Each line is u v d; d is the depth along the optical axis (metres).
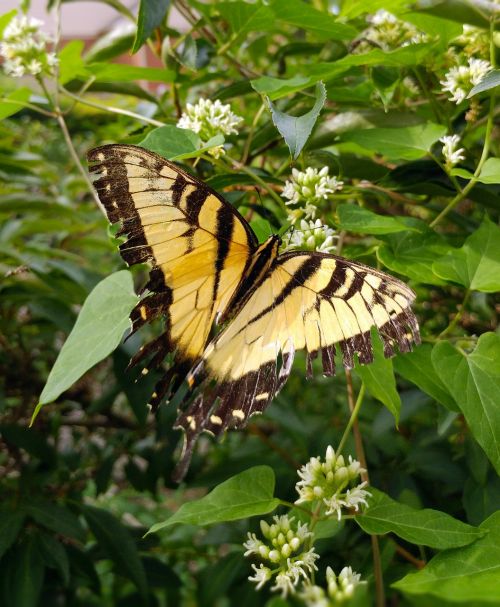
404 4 0.17
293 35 0.26
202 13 0.20
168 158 0.15
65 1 0.23
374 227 0.15
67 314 0.22
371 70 0.19
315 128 0.19
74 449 0.26
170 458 0.24
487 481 0.18
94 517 0.21
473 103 0.18
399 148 0.17
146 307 0.14
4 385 0.25
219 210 0.14
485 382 0.14
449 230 0.23
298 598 0.08
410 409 0.21
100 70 0.20
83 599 0.21
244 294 0.15
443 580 0.11
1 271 0.24
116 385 0.24
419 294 0.23
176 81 0.21
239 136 0.23
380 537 0.16
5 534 0.19
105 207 0.13
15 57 0.20
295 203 0.17
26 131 0.36
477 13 0.17
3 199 0.24
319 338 0.14
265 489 0.13
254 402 0.15
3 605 0.19
